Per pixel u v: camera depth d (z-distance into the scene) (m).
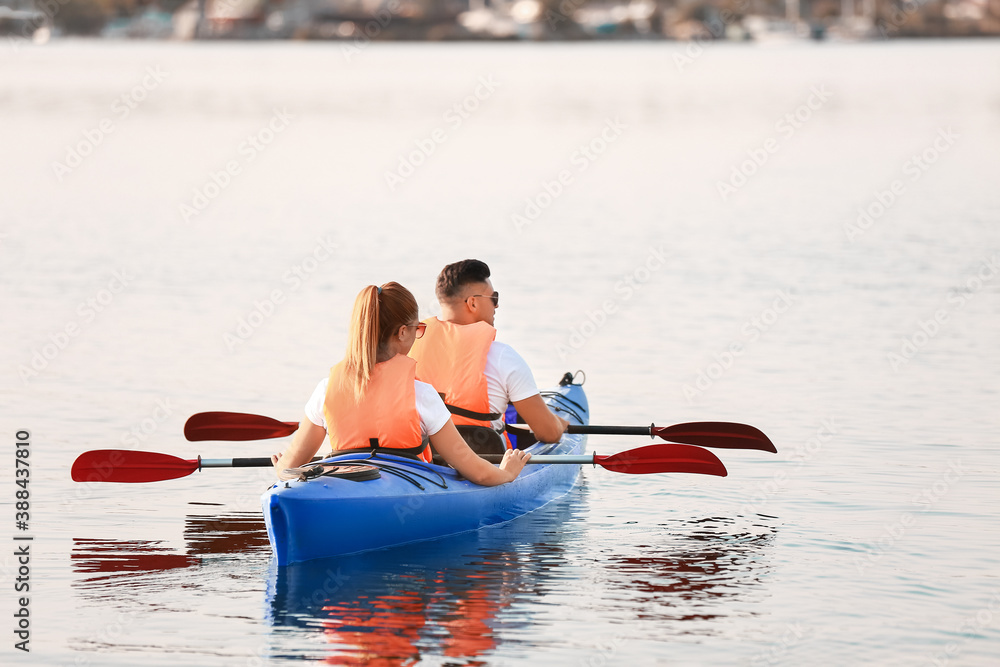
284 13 188.75
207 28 188.12
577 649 7.20
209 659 7.06
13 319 18.22
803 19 188.75
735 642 7.30
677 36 194.12
